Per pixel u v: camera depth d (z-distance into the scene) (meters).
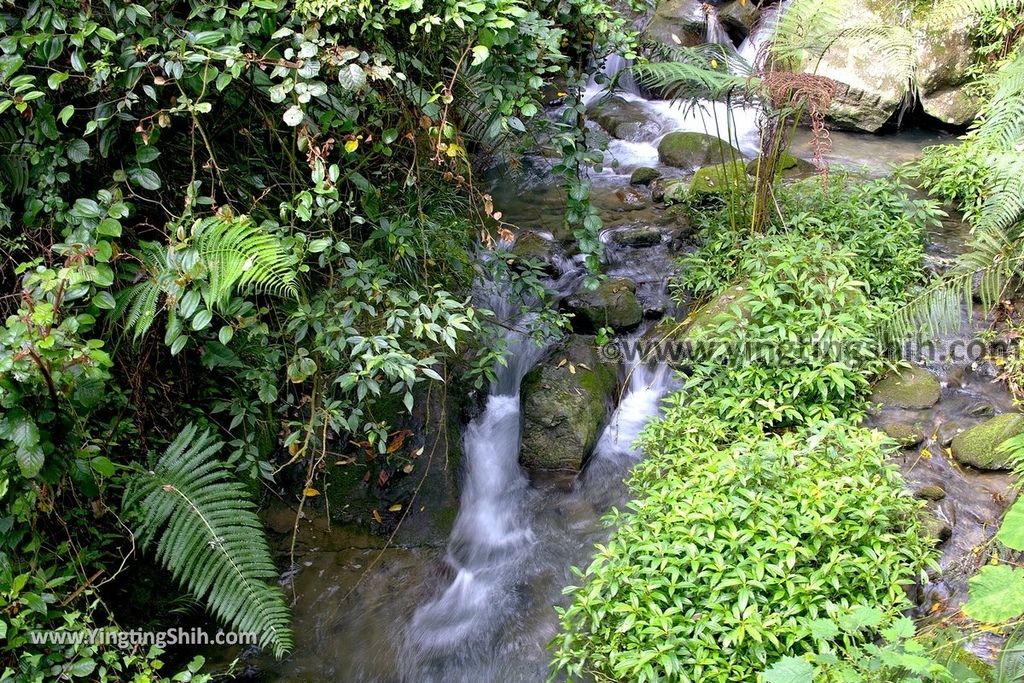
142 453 2.92
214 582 2.88
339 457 3.55
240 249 2.42
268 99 2.90
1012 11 6.44
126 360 2.88
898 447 3.55
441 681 3.05
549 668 3.06
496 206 5.27
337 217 3.28
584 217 3.41
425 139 3.29
